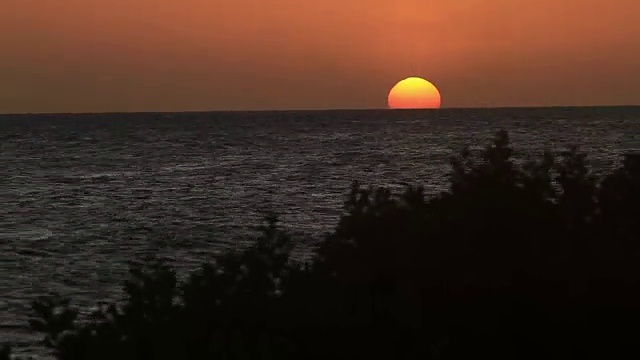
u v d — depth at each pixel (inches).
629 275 1171.3
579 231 1218.6
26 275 3476.9
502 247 1199.6
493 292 1175.0
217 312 1144.8
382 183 7372.1
